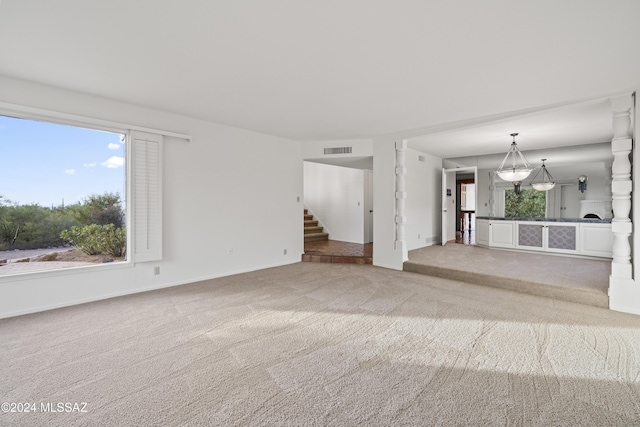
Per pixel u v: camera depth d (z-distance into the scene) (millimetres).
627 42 2139
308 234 7844
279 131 4961
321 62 2510
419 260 5188
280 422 1541
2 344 2367
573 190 6492
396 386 1842
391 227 5188
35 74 2777
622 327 2684
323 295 3648
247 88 3084
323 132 5020
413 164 6516
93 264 3488
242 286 4039
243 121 4363
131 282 3705
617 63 2461
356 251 6230
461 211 9930
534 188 6633
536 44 2186
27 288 3021
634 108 3016
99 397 1730
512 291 3814
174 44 2236
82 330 2627
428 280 4367
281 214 5473
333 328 2686
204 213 4387
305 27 2006
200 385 1849
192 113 3984
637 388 1800
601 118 3912
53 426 1502
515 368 2033
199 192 4328
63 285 3232
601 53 2305
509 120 3947
